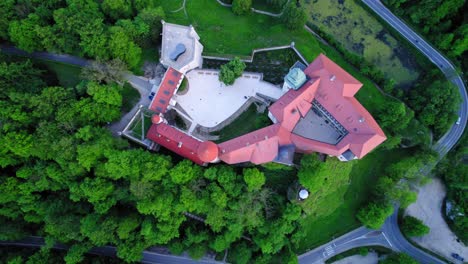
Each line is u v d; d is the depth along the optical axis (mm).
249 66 81125
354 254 84375
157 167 66938
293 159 74125
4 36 73938
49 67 78375
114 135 76188
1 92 68062
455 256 84812
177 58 74250
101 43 70000
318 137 75688
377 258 85188
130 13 79000
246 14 84812
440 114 82125
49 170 68938
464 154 89125
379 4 89688
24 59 77562
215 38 82812
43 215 77312
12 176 73812
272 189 77125
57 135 67438
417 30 89375
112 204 72562
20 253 81188
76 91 74188
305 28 87875
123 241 74938
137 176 68188
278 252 80875
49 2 74562
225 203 69125
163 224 71250
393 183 79312
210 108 78125
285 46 81750
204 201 69688
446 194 88250
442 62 88062
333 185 80125
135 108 78000
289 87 72438
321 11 89812
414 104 84562
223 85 78750
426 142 81875
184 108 78125
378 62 88938
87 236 76250
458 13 85875
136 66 79188
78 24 70562
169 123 77438
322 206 82438
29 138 66812
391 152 86188
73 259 74188
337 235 84562
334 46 86875
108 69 69750
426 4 84250
